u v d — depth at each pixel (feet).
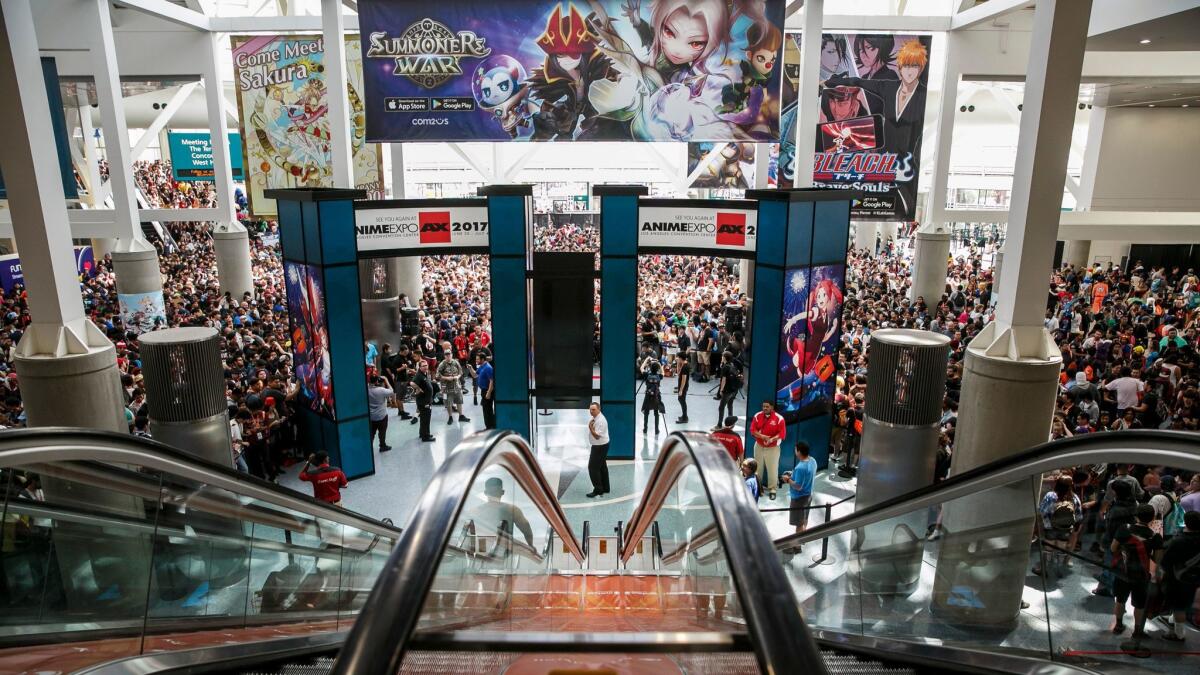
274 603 19.90
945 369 32.45
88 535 15.35
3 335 54.70
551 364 44.16
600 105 50.98
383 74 49.96
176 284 84.94
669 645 7.38
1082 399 38.88
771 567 6.81
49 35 55.01
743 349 58.13
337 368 40.09
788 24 64.85
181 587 16.98
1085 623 17.16
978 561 20.24
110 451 14.78
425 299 73.46
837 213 40.91
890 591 22.74
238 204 126.00
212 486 18.04
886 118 65.10
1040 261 27.48
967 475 17.29
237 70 65.16
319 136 66.08
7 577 13.44
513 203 41.19
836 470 43.80
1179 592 16.03
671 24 50.03
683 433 13.56
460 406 50.16
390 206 40.06
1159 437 13.60
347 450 41.04
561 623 21.86
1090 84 61.67
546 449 46.60
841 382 45.44
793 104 65.31
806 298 40.73
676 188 83.82
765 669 5.69
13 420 36.68
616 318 43.06
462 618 19.30
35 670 12.46
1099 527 17.97
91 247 91.97
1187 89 63.62
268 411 40.14
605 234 41.86
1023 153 27.71
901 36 63.77
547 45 50.11
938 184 67.51
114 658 14.02
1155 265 97.09
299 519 21.53
